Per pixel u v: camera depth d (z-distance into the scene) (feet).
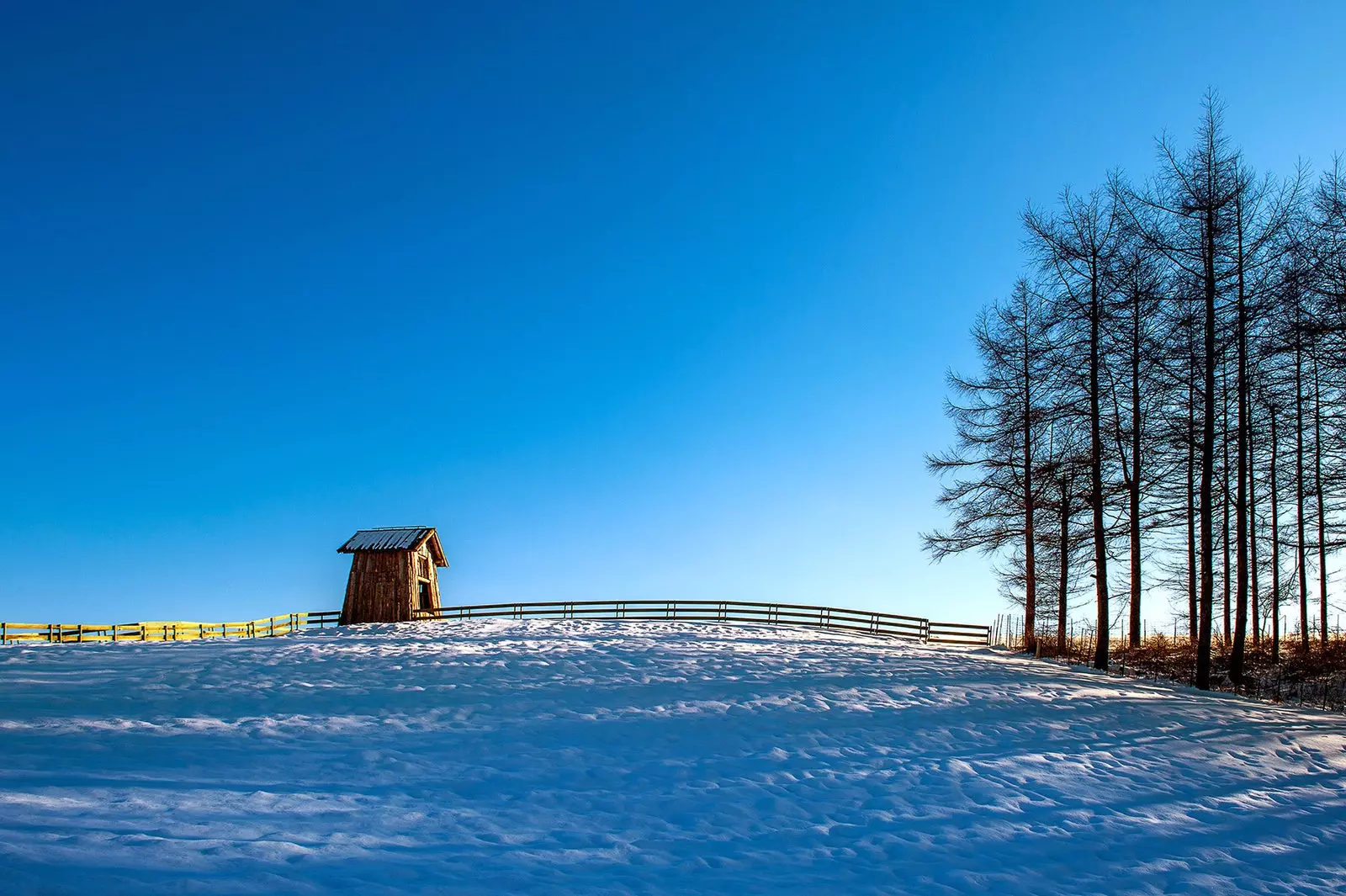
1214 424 70.49
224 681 55.57
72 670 59.26
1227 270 65.00
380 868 23.70
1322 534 85.66
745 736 44.11
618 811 31.83
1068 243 76.28
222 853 23.48
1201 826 33.37
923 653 80.84
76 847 22.41
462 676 59.00
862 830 31.22
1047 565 91.86
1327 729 51.88
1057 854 29.66
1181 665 77.36
